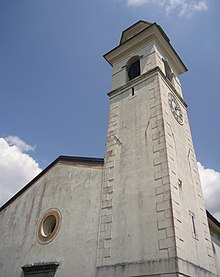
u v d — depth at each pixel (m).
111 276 9.41
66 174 14.77
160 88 13.89
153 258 8.80
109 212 11.17
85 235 11.32
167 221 9.27
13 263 13.69
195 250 9.89
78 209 12.54
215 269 10.83
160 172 10.70
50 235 12.91
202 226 11.55
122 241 9.97
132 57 17.55
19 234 14.84
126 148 12.77
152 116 12.93
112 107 15.48
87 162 14.04
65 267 11.02
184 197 11.00
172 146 12.04
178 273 8.01
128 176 11.66
